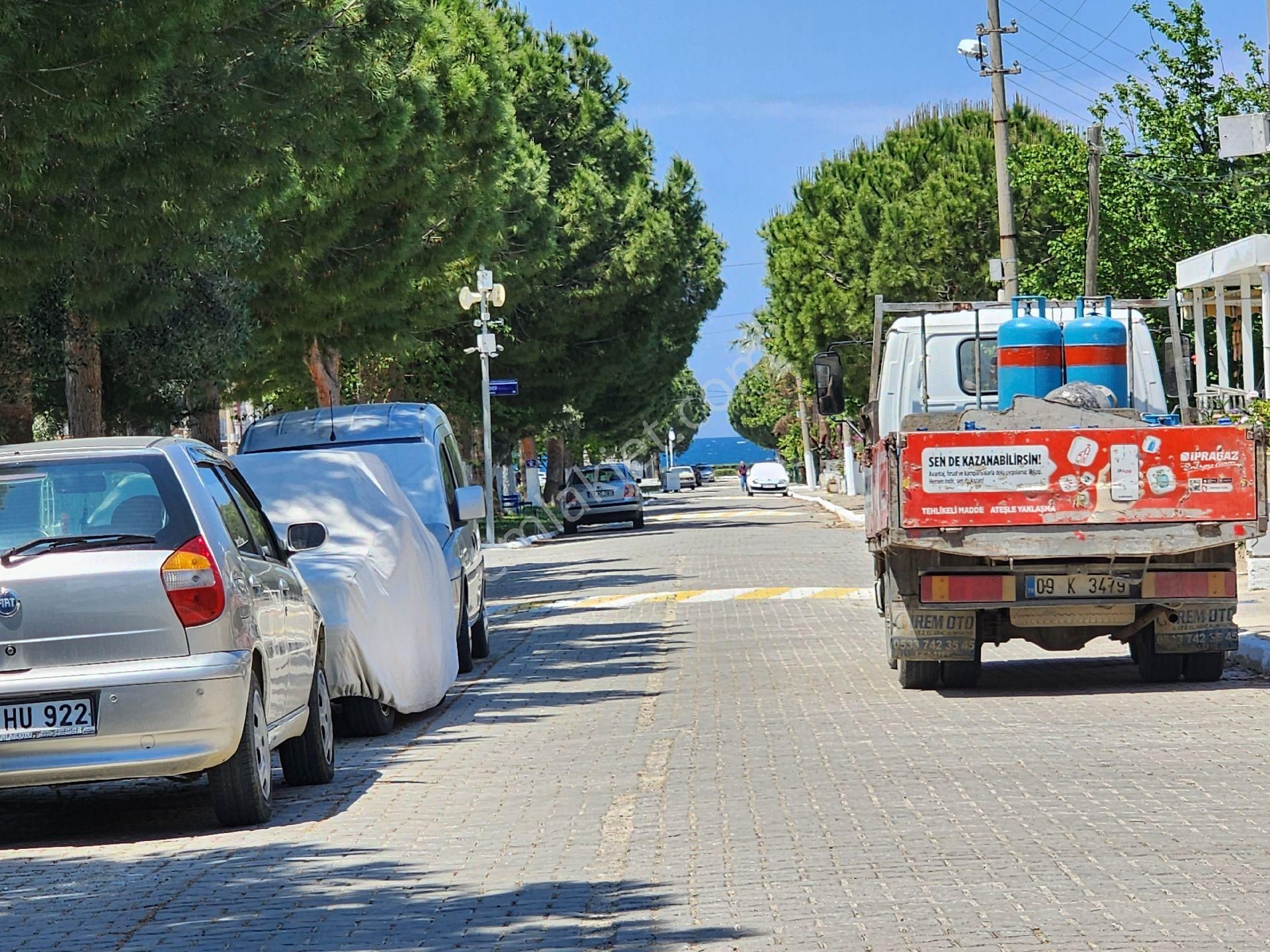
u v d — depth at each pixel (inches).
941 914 301.9
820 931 293.6
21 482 420.8
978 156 2335.1
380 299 1457.9
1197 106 1718.8
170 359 1182.3
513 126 1612.9
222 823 432.8
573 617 1083.9
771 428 5969.5
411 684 611.8
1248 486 596.1
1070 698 613.6
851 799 423.5
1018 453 598.9
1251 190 1658.5
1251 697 601.9
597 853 371.9
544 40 2851.9
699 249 3208.7
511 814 428.5
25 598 402.6
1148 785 428.5
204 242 957.2
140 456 425.1
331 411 866.1
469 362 2603.3
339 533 622.5
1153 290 1744.6
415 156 1358.3
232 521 451.2
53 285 944.9
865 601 1095.6
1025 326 682.8
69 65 685.3
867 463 756.0
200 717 403.9
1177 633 629.9
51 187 745.0
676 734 559.2
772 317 2992.1
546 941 296.4
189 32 729.6
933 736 529.3
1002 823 383.9
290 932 312.2
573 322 2625.5
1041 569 618.5
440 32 1558.8
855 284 2519.7
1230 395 1310.3
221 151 810.8
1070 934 284.4
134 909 338.0
